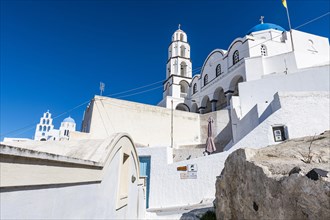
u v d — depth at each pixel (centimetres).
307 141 817
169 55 4278
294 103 1295
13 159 190
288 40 2647
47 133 5362
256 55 2503
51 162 244
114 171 453
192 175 1264
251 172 588
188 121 2327
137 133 2038
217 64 3073
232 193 710
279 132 1228
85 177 323
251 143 1252
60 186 265
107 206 414
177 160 1727
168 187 1309
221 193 804
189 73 3984
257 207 536
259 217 520
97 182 370
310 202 367
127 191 555
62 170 266
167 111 2258
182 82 3878
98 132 1852
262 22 3281
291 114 1262
